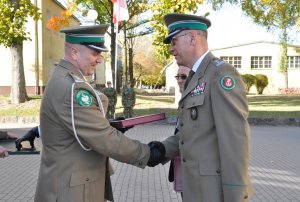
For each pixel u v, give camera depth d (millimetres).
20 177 7508
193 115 2748
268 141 12250
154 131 14000
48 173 2844
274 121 16594
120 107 20062
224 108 2574
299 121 16547
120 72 37500
